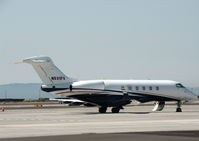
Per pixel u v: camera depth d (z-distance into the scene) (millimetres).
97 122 128500
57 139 83438
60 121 134125
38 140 81938
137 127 110188
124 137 86375
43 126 114812
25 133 96000
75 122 129125
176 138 84312
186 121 130500
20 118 150875
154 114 174750
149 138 84500
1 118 151250
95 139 83250
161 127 109812
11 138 85500
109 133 94438
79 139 83312
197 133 93750
